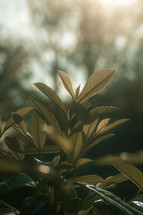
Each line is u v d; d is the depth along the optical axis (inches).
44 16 990.4
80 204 41.6
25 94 586.2
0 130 47.2
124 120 44.3
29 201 45.0
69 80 44.9
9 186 39.0
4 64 655.8
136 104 607.5
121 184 292.0
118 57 975.6
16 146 46.4
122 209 34.4
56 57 991.6
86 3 974.4
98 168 422.9
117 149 600.1
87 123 43.2
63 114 43.8
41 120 46.4
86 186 39.7
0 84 629.9
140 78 647.8
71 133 42.5
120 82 800.3
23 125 46.9
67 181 41.6
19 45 805.2
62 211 44.3
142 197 45.0
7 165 26.1
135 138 597.9
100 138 43.3
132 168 41.3
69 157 42.4
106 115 612.4
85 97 44.0
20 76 687.1
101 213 39.6
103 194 37.4
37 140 46.7
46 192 42.4
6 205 47.3
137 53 959.6
